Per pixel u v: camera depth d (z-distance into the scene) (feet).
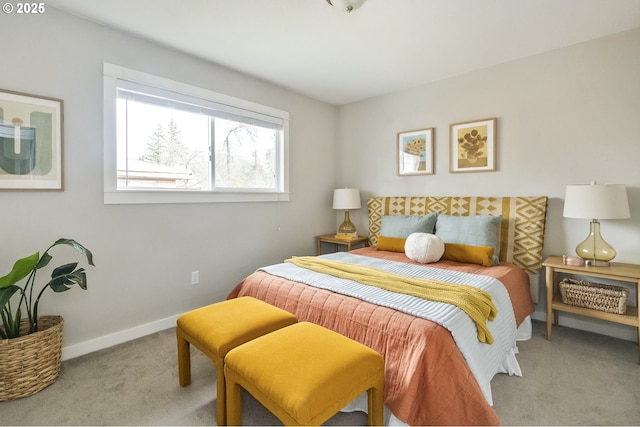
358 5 6.14
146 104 8.29
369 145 13.04
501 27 7.60
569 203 7.66
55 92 6.82
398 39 8.14
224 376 4.99
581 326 8.64
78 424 5.06
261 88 10.93
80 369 6.66
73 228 7.13
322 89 11.89
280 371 4.09
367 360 4.43
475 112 10.25
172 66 8.63
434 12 6.94
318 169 13.29
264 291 7.18
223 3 6.59
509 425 4.98
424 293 5.92
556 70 8.79
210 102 9.48
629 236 7.95
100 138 7.46
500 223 9.45
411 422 4.48
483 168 10.09
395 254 10.18
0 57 6.20
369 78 10.81
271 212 11.46
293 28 7.59
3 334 5.94
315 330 5.11
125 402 5.60
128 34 7.82
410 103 11.76
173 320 8.88
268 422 5.14
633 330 7.92
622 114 7.94
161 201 8.51
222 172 10.03
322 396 3.78
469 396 4.50
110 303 7.73
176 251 8.91
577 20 7.32
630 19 7.31
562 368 6.64
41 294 6.25
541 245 8.91
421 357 4.57
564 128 8.73
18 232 6.47
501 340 6.22
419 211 11.31
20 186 6.43
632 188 7.86
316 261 8.63
